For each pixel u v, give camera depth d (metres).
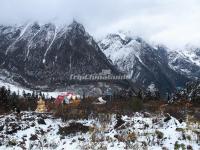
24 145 46.31
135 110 64.62
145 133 42.56
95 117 58.78
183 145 37.31
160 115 53.19
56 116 61.97
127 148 39.00
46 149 44.19
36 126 54.56
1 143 47.19
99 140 43.78
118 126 48.72
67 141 46.72
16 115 61.91
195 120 46.78
